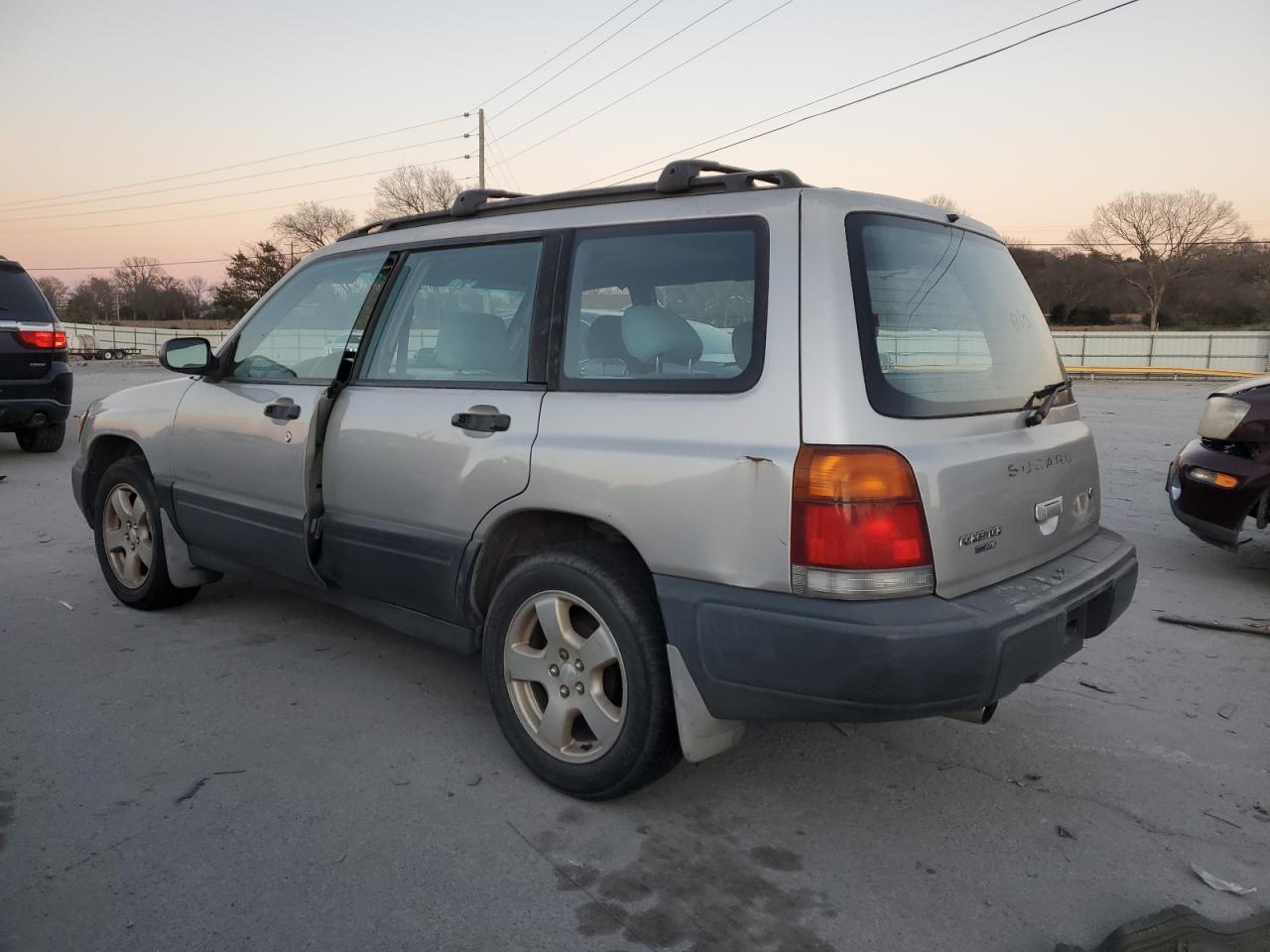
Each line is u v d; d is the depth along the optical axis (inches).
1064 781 131.6
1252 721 151.6
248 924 98.0
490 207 141.5
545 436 121.6
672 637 108.7
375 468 142.5
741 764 135.6
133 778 128.0
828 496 98.5
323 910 100.6
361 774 130.5
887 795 127.2
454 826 117.5
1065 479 126.6
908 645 95.7
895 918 101.0
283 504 157.8
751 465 102.7
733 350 109.4
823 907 102.7
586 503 115.9
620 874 108.2
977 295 126.4
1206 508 221.9
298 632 187.6
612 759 117.0
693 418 109.0
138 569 197.8
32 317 391.5
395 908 101.1
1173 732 147.6
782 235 109.3
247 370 172.4
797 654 99.6
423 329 144.2
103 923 97.7
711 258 114.0
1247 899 104.8
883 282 109.6
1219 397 224.5
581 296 125.6
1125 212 2369.6
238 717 147.8
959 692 97.7
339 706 152.6
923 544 99.9
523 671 126.3
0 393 382.9
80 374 1161.4
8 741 138.8
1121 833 118.6
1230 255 2313.0
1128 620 201.6
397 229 158.7
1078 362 1701.5
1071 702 158.6
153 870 107.2
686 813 121.7
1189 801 126.6
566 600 121.5
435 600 137.2
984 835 117.7
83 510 209.3
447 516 132.8
